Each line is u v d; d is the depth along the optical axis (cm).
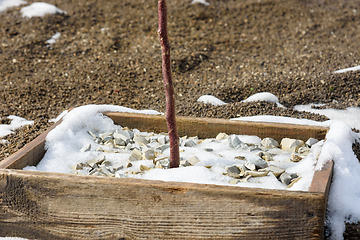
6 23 632
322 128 266
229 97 425
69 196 185
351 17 649
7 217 193
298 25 641
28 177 187
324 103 396
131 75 495
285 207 163
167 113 225
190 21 658
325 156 214
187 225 174
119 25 644
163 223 176
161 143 280
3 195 191
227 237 170
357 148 255
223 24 652
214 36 616
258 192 165
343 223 190
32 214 190
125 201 179
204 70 518
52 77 486
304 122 282
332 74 449
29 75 491
